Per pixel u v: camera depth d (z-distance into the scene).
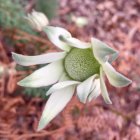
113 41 0.33
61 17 0.33
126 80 0.14
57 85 0.14
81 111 0.27
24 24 0.27
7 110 0.27
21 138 0.27
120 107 0.29
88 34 0.33
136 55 0.32
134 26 0.34
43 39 0.27
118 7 0.34
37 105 0.28
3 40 0.28
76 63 0.15
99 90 0.15
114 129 0.29
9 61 0.28
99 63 0.15
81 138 0.28
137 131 0.29
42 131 0.27
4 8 0.27
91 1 0.34
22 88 0.27
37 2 0.27
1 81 0.27
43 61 0.15
